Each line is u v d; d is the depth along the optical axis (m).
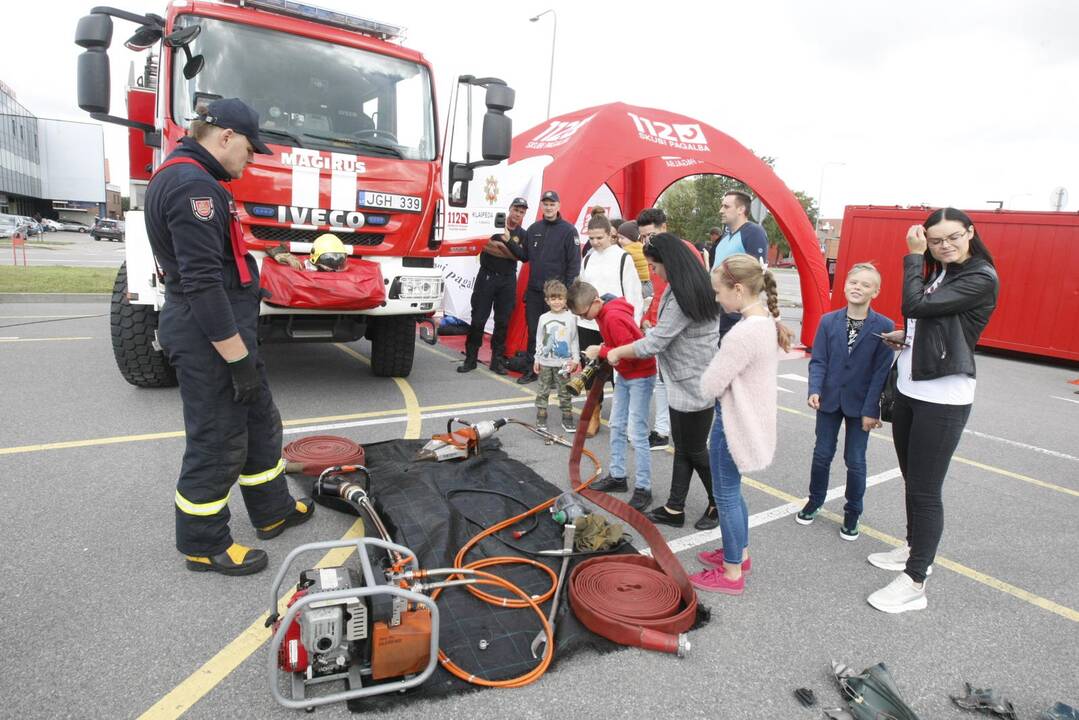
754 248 5.00
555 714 2.24
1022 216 11.49
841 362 3.57
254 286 2.97
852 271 3.46
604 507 3.53
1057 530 4.09
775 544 3.67
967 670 2.63
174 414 5.21
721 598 3.07
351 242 5.27
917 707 2.40
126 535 3.29
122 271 5.53
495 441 4.92
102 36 4.41
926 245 3.02
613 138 8.33
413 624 2.31
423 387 6.59
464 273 9.03
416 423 5.36
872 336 3.45
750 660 2.61
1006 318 11.79
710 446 3.03
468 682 2.34
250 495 3.23
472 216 9.23
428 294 5.63
